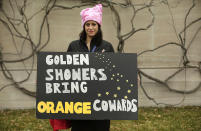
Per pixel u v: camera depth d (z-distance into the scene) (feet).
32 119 17.01
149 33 21.13
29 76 20.63
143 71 21.26
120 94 7.96
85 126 8.42
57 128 8.48
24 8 20.30
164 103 21.47
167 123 15.97
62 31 20.67
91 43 8.65
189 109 20.11
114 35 20.97
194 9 21.22
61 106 7.93
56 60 8.01
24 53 20.51
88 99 7.95
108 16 20.86
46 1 20.44
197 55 21.47
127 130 14.66
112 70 8.01
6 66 20.42
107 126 8.51
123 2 20.90
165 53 21.30
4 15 20.17
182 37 21.29
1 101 20.49
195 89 21.57
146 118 17.22
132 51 21.12
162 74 21.39
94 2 20.70
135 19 21.03
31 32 20.44
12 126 15.30
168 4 21.12
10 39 20.33
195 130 14.52
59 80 7.98
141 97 21.34
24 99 20.71
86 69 8.01
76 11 20.70
